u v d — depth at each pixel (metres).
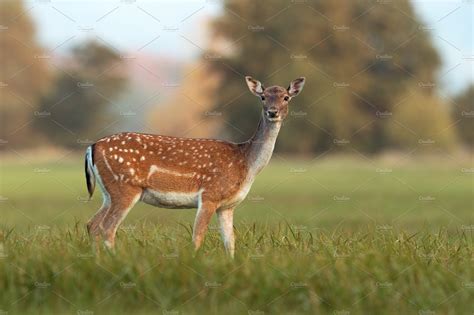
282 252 10.69
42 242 11.30
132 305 9.57
